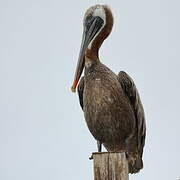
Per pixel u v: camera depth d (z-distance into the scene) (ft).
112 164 26.32
